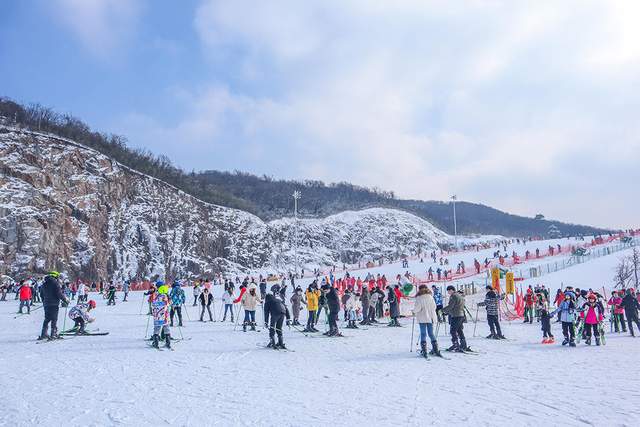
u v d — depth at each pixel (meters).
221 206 103.69
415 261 81.06
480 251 89.81
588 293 18.30
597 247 72.88
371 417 7.54
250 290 20.45
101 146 94.44
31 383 9.86
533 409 8.04
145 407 8.04
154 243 78.38
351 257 119.19
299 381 10.36
